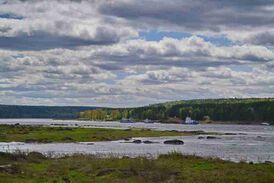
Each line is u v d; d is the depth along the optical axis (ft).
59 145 360.07
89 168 160.86
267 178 140.05
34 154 208.74
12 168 156.97
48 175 148.25
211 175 144.97
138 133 545.44
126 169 153.89
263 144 403.34
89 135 470.39
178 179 138.31
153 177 141.08
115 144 381.19
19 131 492.13
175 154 207.62
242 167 170.09
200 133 604.49
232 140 470.39
